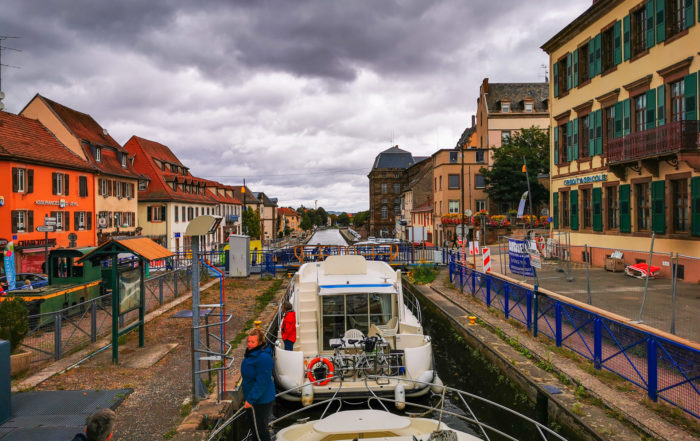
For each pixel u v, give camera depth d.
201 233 7.70
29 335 11.16
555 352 10.10
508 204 48.59
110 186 39.22
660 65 17.58
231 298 19.20
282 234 122.62
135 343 11.56
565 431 7.26
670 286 14.87
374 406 8.64
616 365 8.47
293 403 8.65
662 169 17.17
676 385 6.76
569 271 17.81
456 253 27.30
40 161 29.02
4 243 25.09
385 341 9.34
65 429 6.34
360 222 161.38
